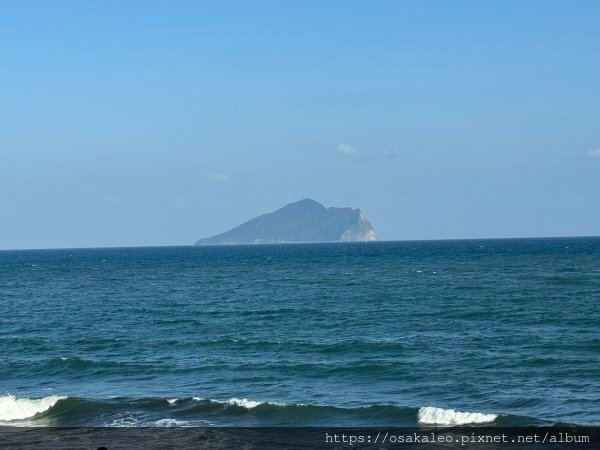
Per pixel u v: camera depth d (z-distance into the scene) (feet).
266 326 165.17
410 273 345.72
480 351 123.75
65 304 229.86
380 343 132.05
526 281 272.51
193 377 110.11
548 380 101.14
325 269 406.62
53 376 114.01
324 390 99.91
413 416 85.87
